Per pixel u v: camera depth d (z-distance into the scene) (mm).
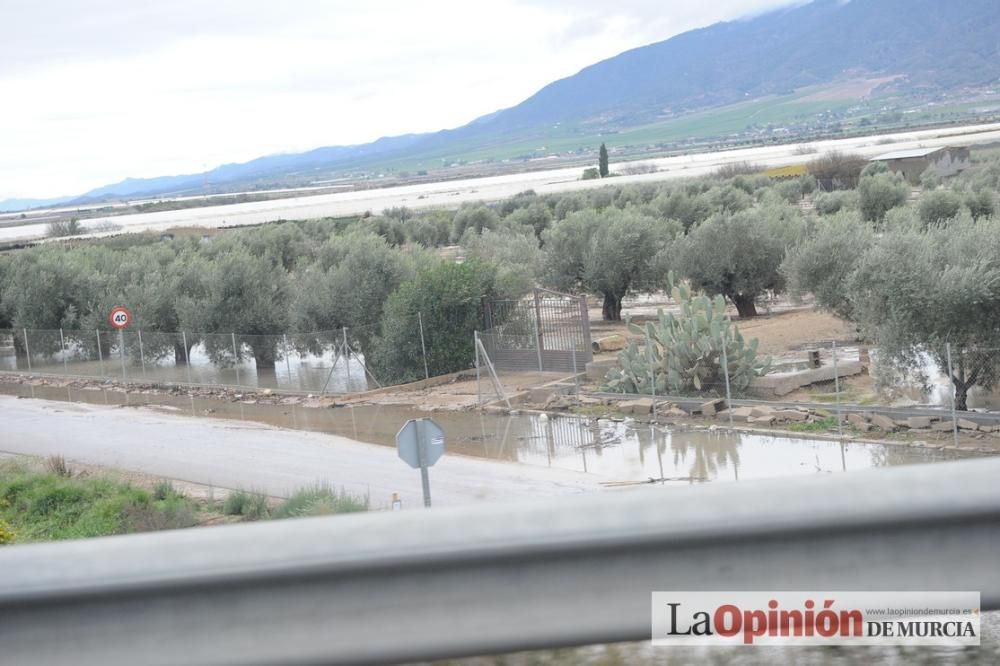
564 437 24297
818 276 31828
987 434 20016
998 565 1827
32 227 168250
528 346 32562
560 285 45125
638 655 1861
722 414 24344
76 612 1750
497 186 174875
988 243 23062
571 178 177250
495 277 34688
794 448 20938
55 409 35062
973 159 96312
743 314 41156
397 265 37625
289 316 38688
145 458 25969
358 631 1803
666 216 55750
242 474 23281
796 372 26625
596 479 19984
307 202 180000
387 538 1801
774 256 39750
